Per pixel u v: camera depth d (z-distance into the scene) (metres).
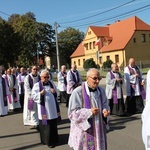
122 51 49.16
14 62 52.69
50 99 6.63
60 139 7.16
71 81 11.59
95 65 44.88
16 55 51.44
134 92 10.02
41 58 67.56
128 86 10.13
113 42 53.19
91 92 4.22
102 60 53.91
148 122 3.15
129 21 53.44
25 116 8.71
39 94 6.59
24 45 60.59
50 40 66.81
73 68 11.66
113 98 9.73
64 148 6.39
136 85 10.06
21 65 61.31
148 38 51.78
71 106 4.23
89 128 4.15
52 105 6.62
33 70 8.54
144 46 51.25
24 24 63.28
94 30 56.16
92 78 4.16
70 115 4.22
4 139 7.54
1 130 8.62
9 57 50.81
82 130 4.16
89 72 4.21
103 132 4.23
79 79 11.72
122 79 9.94
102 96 4.32
